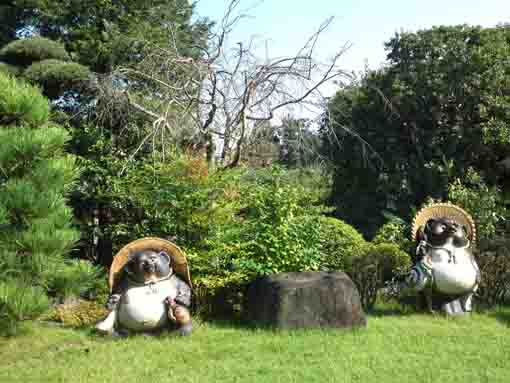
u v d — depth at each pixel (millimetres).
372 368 5703
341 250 10359
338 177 19016
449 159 16516
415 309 8977
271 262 8492
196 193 8734
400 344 6621
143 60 12586
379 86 17625
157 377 5453
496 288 9508
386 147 17812
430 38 17500
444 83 16609
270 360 5977
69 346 6656
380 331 7254
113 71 12148
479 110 15859
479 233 10914
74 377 5453
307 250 8820
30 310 5961
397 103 17281
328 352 6219
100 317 7902
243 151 12758
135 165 10609
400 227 11625
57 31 15570
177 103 11969
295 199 9180
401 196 17266
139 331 7012
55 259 6453
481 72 16438
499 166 15938
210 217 8844
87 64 14336
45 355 6301
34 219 6324
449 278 8359
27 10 15258
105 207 10930
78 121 12867
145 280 7105
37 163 6453
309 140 13789
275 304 7199
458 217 8867
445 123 17281
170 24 13492
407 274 9000
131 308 6918
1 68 12383
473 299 9406
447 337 7020
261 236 8719
